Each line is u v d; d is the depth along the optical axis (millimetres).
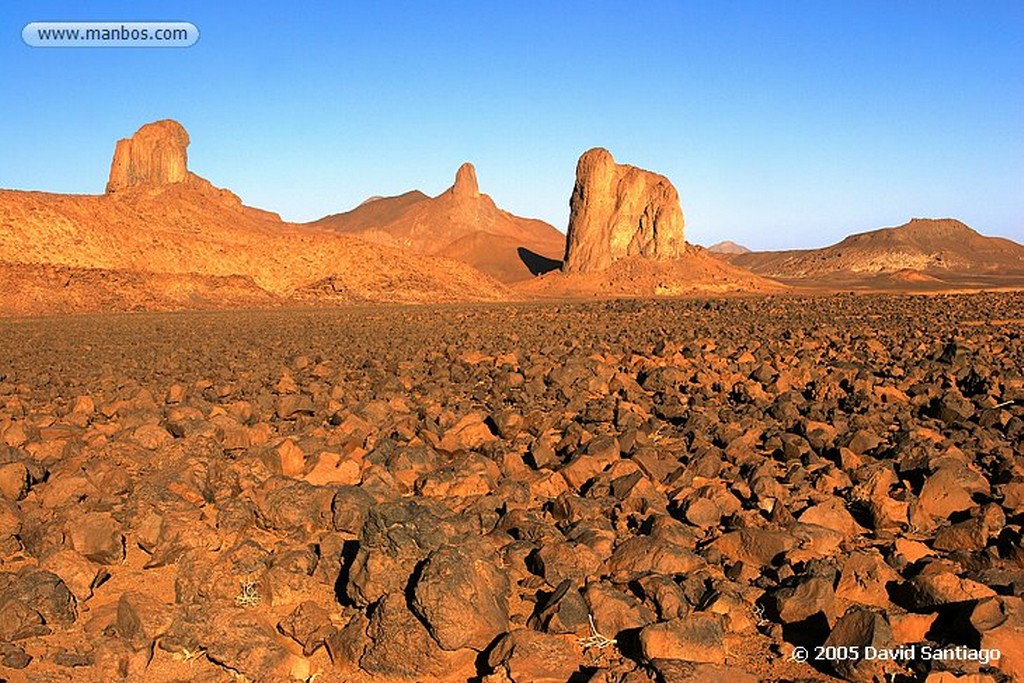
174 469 10602
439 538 7074
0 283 73812
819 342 33531
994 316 50656
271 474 11125
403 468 11516
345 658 6492
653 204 132250
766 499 9773
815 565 7391
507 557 8109
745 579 7590
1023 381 19172
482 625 6363
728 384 19656
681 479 10906
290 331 46188
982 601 6344
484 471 11047
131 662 6340
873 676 5945
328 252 101500
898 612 6863
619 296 117250
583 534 8469
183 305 82688
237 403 16938
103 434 13789
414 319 57188
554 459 12352
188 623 6738
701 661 6059
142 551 8852
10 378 24234
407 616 6402
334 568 7785
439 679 6312
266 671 6277
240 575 7598
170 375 24625
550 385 20469
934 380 20953
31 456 12164
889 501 9383
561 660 6016
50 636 7000
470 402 18578
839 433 14086
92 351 34625
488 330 44062
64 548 8508
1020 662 5887
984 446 13359
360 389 20500
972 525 8500
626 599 6746
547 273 135375
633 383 20281
